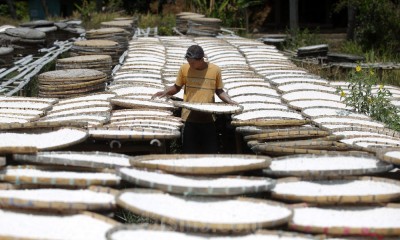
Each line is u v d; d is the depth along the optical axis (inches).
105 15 848.3
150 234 144.6
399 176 191.3
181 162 182.4
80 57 389.4
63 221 152.0
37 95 376.5
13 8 970.7
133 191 161.3
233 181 167.5
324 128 243.1
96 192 164.1
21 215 155.1
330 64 553.0
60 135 214.1
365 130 242.5
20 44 468.4
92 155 193.2
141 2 960.3
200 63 266.7
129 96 298.7
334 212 160.6
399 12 684.1
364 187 171.5
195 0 855.1
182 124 253.8
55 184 163.9
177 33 710.5
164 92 274.8
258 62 423.5
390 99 328.8
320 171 173.9
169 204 156.3
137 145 226.1
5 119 251.6
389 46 678.5
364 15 688.4
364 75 318.7
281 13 936.3
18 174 170.1
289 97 306.8
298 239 144.2
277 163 189.6
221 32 703.1
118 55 442.9
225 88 328.5
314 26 887.1
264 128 245.4
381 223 153.5
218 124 298.0
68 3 1047.6
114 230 143.7
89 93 327.3
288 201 166.9
